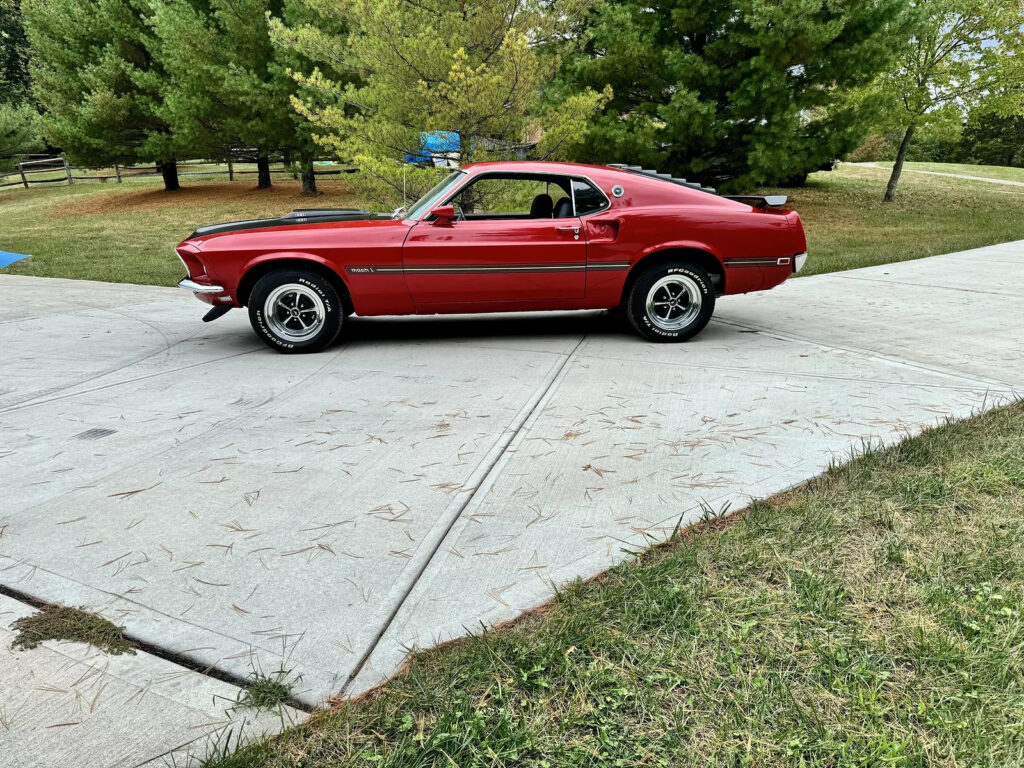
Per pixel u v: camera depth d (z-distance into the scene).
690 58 13.57
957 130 16.64
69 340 6.16
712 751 1.64
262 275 5.65
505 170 5.71
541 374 4.94
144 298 8.46
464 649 2.01
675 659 1.94
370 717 1.77
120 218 17.22
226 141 17.98
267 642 2.09
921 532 2.57
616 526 2.74
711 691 1.82
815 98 14.05
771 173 14.22
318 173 19.41
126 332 6.53
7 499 3.03
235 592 2.34
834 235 13.68
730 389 4.48
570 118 9.77
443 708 1.78
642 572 2.35
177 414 4.14
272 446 3.63
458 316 7.25
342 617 2.20
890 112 14.73
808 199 18.88
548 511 2.88
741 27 13.65
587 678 1.87
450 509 2.91
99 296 8.58
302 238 5.48
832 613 2.11
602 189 5.71
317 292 5.55
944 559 2.39
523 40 8.55
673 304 5.86
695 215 5.68
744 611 2.14
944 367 4.88
